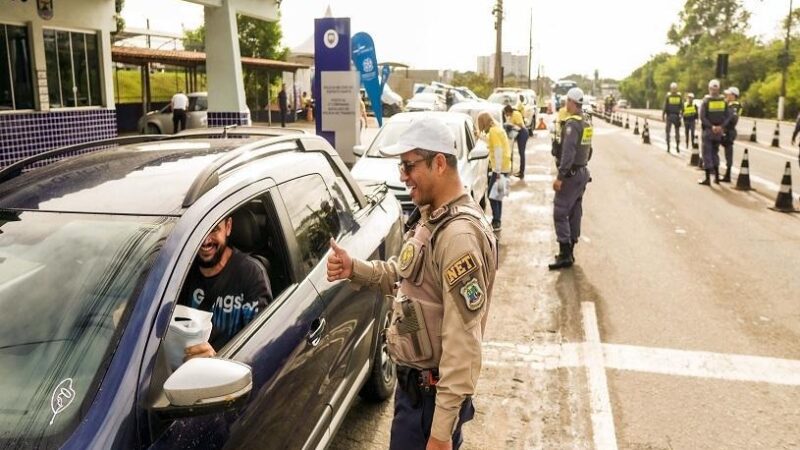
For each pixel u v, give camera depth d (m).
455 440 2.35
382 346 3.81
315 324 2.72
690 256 7.45
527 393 4.21
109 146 3.23
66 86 9.95
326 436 2.82
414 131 2.19
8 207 2.40
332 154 3.67
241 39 33.56
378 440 3.62
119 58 19.16
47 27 9.48
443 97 29.41
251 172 2.71
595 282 6.50
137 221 2.23
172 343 2.01
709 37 84.44
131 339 1.87
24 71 9.20
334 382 2.93
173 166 2.65
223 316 2.57
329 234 3.20
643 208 10.27
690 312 5.66
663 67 91.00
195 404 1.75
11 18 8.86
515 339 5.07
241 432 2.11
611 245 7.95
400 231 4.12
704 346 4.94
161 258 2.06
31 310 2.01
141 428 1.74
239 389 1.80
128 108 23.23
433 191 2.22
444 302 2.10
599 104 60.00
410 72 57.09
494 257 2.21
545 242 8.12
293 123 28.92
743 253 7.57
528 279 6.62
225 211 2.38
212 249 2.54
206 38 12.12
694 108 18.53
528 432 3.75
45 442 1.68
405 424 2.32
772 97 49.28
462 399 2.07
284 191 2.90
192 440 1.88
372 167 7.95
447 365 2.06
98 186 2.48
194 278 2.62
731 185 12.59
